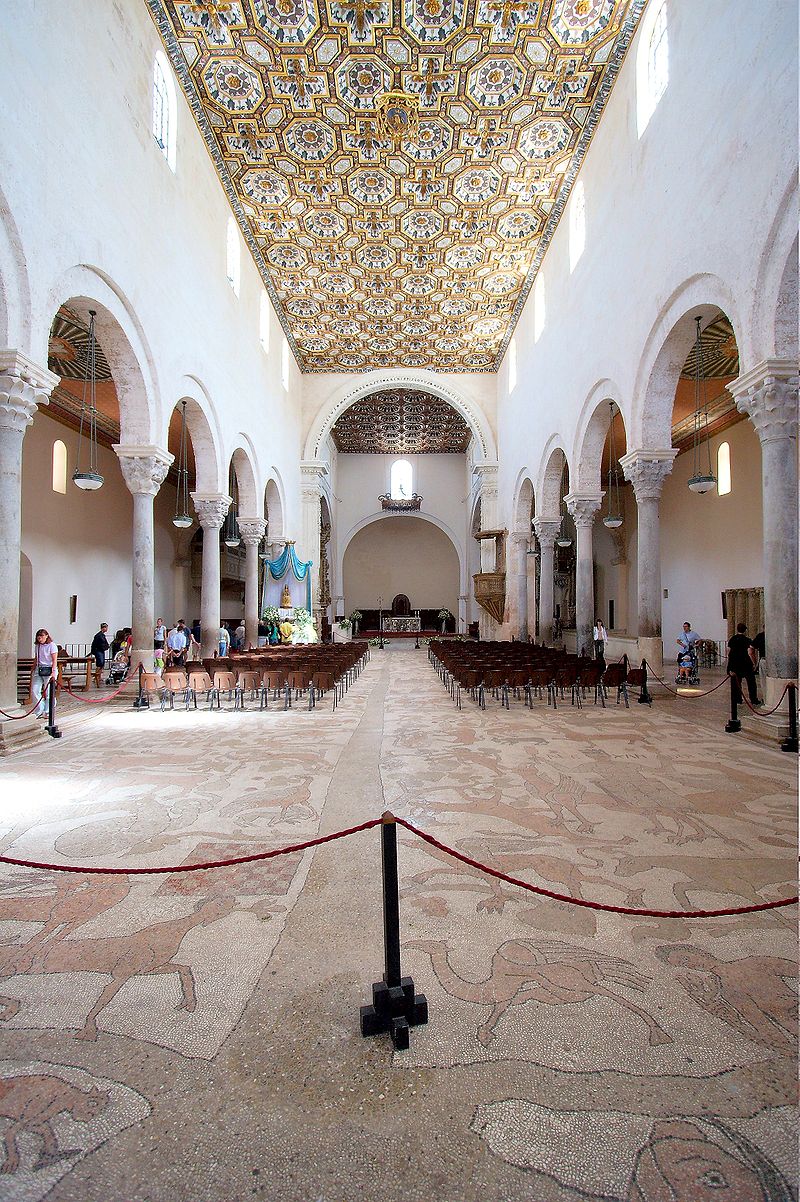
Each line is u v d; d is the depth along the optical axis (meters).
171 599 24.61
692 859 4.09
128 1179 1.85
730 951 3.06
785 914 3.41
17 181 6.62
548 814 4.95
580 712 9.99
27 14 6.77
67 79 7.60
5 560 7.26
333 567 33.00
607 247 12.16
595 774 6.12
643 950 3.06
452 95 12.19
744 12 7.20
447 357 23.95
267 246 17.08
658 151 9.71
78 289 8.09
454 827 4.68
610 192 11.98
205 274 13.02
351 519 33.41
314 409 24.95
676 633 20.72
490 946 3.10
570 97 12.23
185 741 7.85
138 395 10.16
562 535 28.94
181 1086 2.21
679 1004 2.65
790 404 7.29
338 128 12.99
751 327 7.36
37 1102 2.14
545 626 17.66
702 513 19.09
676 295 9.25
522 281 18.95
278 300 19.97
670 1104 2.13
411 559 38.84
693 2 8.49
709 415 17.58
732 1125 2.04
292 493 23.28
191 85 11.60
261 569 24.14
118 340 9.49
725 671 16.20
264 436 18.61
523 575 21.05
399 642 35.69
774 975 2.86
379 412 28.39
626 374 11.23
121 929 3.28
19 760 6.82
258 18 10.50
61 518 16.98
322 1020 2.56
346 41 10.97
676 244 9.12
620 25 10.65
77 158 7.83
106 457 19.53
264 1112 2.10
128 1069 2.29
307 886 3.77
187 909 3.49
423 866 4.02
